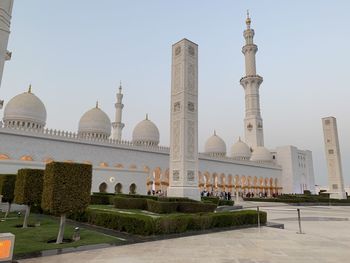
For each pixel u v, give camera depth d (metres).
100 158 40.50
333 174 56.12
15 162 25.44
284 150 78.06
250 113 75.94
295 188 75.44
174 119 28.14
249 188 66.88
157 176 51.28
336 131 57.72
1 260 6.76
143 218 11.20
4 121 40.09
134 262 7.25
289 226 16.16
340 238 12.06
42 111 41.47
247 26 79.12
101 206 24.27
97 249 8.80
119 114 63.59
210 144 67.50
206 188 57.25
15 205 21.92
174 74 29.44
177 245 9.55
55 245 9.23
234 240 10.64
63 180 10.48
